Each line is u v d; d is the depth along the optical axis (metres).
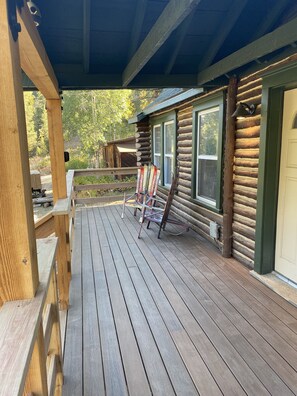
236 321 2.45
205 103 4.34
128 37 2.88
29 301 1.07
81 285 3.15
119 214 6.38
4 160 1.00
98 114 16.34
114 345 2.19
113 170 7.29
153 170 5.66
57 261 2.64
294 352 2.08
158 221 4.77
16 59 1.02
